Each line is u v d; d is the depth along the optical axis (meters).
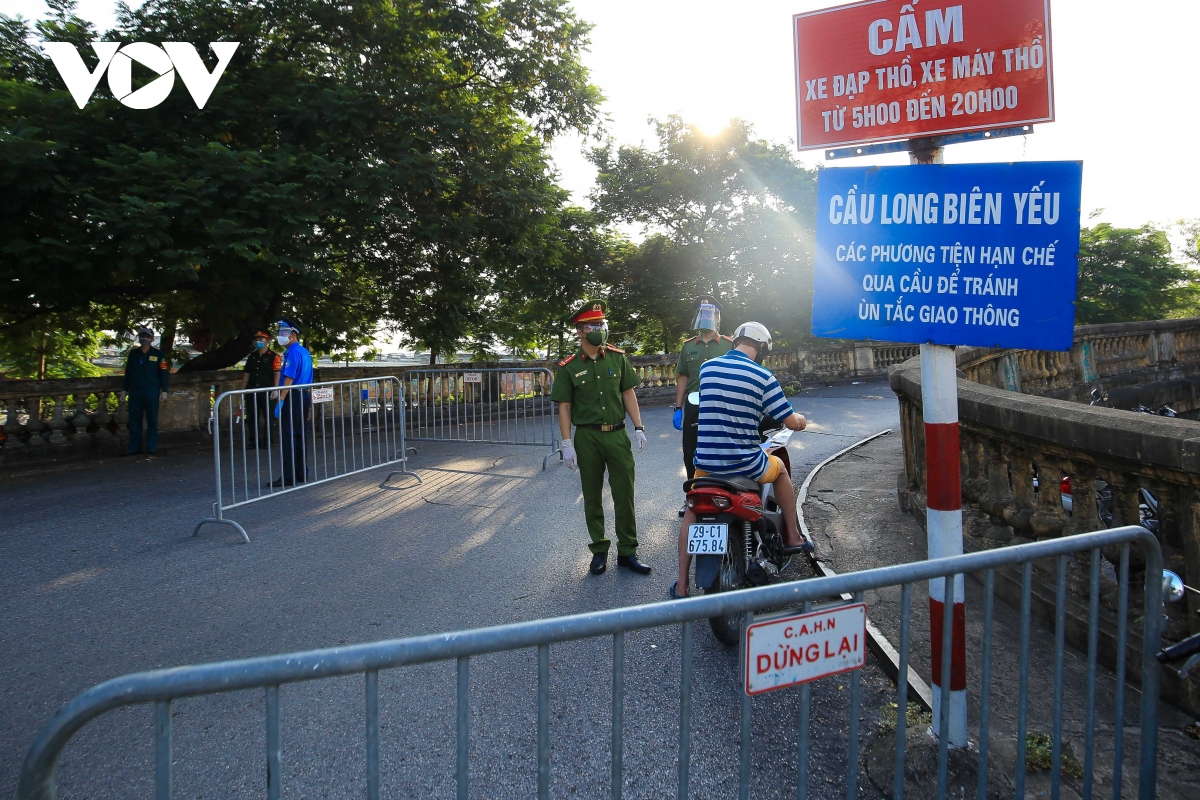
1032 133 2.44
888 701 3.25
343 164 11.29
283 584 4.99
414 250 14.55
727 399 4.07
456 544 5.91
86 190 9.64
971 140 2.57
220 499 6.20
